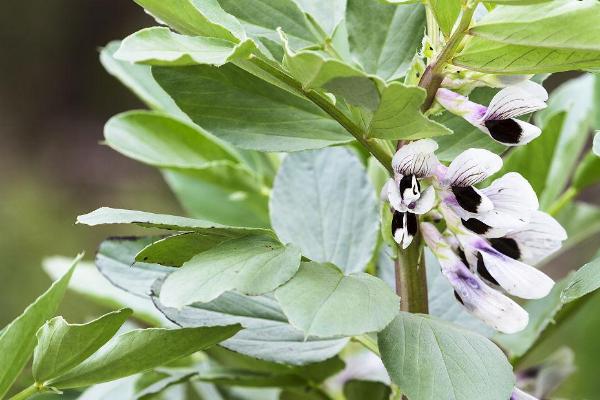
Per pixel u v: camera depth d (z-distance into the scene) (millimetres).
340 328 450
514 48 477
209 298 457
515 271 483
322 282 466
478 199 478
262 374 558
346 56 570
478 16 518
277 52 522
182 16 477
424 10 533
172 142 609
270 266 466
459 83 490
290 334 526
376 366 582
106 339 492
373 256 572
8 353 501
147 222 470
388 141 502
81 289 611
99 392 570
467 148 521
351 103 466
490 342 480
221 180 618
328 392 581
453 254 491
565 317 570
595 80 619
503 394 467
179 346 495
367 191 563
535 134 482
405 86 451
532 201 479
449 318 557
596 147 482
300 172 570
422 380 469
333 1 540
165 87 521
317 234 561
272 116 523
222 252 472
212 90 521
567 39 465
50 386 501
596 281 485
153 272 538
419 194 476
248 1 524
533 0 456
